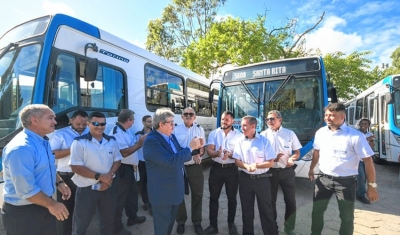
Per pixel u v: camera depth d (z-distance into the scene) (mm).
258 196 3252
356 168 2928
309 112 5379
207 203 5066
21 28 3758
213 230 3674
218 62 14945
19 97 3277
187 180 3715
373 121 9117
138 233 3734
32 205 2182
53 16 3604
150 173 2740
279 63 5961
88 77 3598
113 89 4543
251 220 3348
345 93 17188
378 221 4113
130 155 3832
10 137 3113
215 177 3678
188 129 3955
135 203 4012
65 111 3545
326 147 3090
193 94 7848
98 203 3027
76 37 3846
